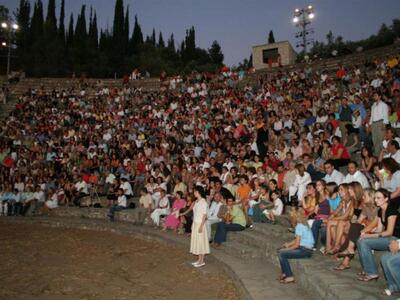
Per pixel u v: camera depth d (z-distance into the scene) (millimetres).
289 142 16828
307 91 24062
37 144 25766
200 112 26000
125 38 72875
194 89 32625
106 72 61250
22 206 19688
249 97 26859
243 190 12984
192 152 19984
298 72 30578
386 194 6730
